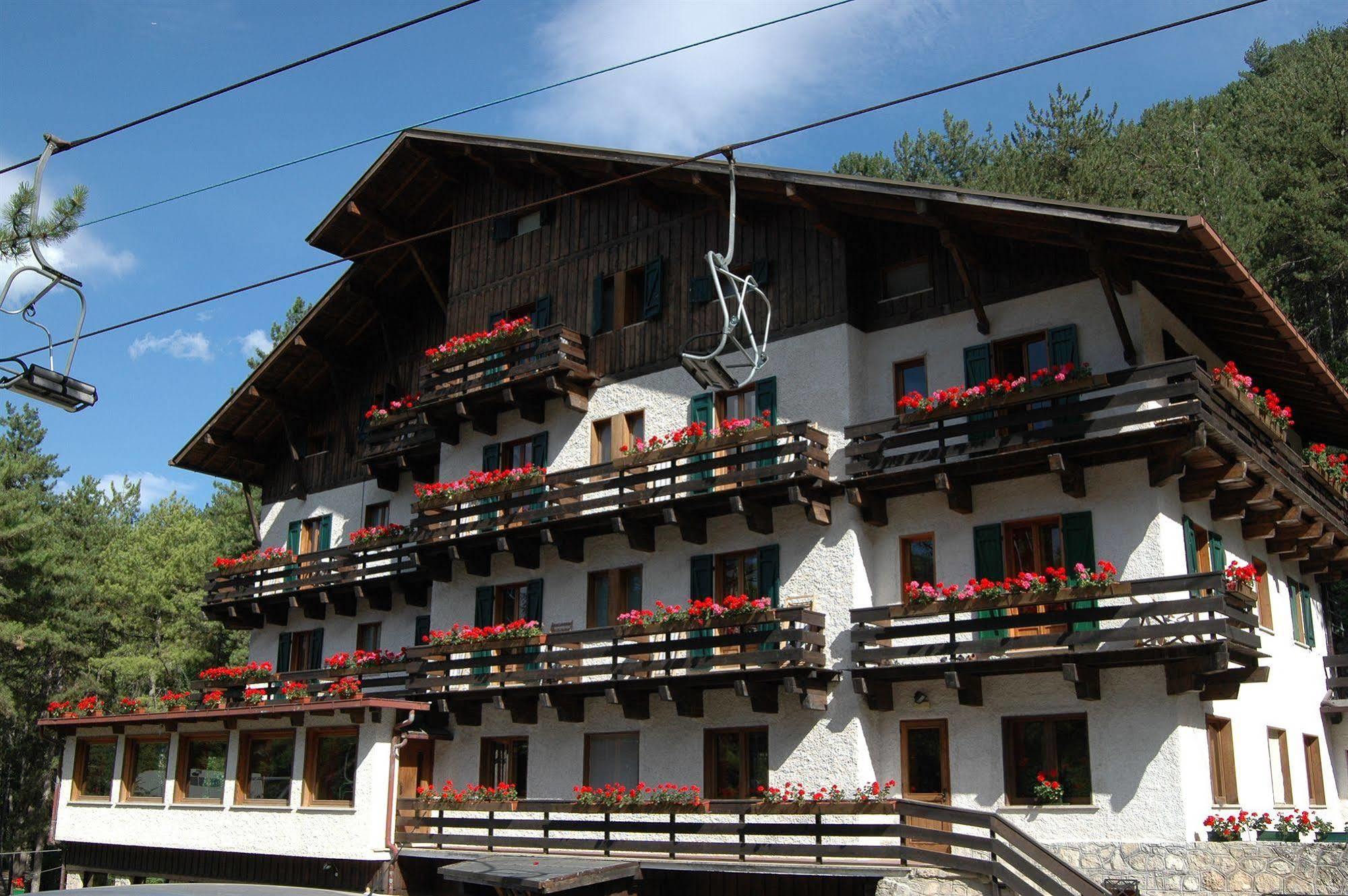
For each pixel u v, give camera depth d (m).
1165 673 18.05
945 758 19.86
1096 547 19.06
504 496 25.39
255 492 54.50
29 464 45.78
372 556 28.83
